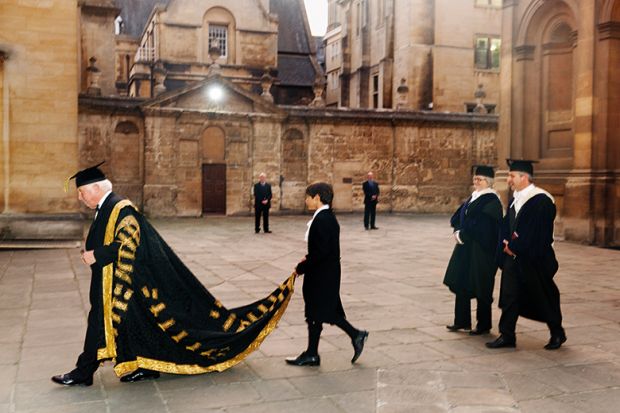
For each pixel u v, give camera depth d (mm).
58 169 15117
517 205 6180
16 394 4738
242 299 8664
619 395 4867
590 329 7035
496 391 4922
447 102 35500
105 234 4758
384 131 29734
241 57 36156
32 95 14922
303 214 28844
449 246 15844
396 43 37094
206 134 27219
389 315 7641
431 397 4766
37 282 9742
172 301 4934
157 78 27250
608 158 16281
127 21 47969
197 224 22984
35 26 14930
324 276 5336
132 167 26281
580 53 16750
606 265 12414
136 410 4434
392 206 29859
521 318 7551
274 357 5777
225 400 4648
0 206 14758
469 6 35906
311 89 43031
